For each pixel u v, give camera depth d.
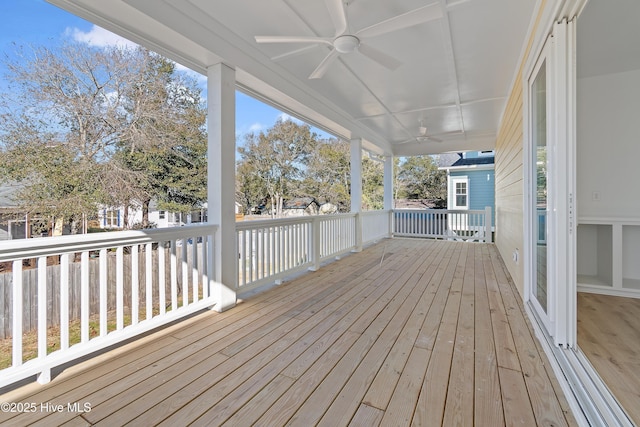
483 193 10.77
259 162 14.13
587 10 2.29
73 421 1.42
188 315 2.78
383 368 1.88
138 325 2.24
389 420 1.42
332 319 2.70
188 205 7.83
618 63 3.15
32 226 5.93
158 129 7.29
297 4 2.43
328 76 3.80
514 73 3.66
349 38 2.34
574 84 1.88
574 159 1.89
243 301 3.21
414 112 5.33
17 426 1.38
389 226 8.82
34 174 5.83
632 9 2.28
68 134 6.29
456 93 4.41
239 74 3.09
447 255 5.91
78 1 1.97
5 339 3.25
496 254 6.00
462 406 1.52
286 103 3.98
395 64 2.68
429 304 3.07
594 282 3.34
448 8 2.44
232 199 3.03
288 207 14.74
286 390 1.66
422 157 16.70
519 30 2.76
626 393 1.55
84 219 6.50
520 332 2.39
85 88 6.59
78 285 3.99
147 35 2.38
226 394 1.63
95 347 1.96
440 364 1.92
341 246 5.66
